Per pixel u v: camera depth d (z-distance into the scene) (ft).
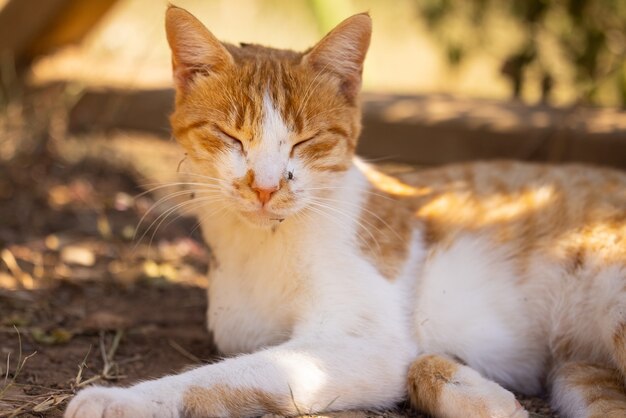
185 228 19.51
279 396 10.44
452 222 12.89
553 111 19.99
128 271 16.25
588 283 12.20
